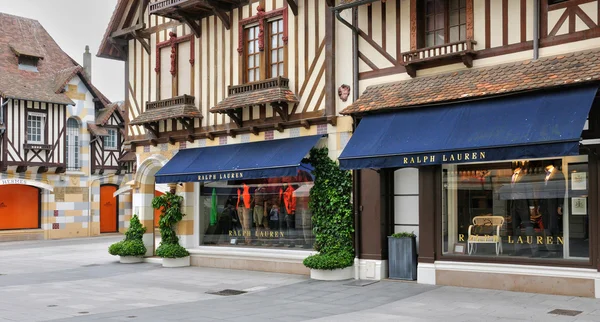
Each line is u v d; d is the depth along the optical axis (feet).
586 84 29.25
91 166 97.96
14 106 85.97
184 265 49.21
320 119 40.91
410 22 37.40
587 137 30.60
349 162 35.17
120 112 102.27
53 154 90.38
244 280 40.52
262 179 46.06
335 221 39.27
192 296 34.65
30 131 88.22
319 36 41.70
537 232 32.78
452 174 36.04
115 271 47.14
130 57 56.03
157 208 49.62
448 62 35.58
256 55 45.83
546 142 28.25
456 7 36.22
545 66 31.35
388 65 38.34
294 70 43.01
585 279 30.37
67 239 91.09
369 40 39.24
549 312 27.20
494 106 32.19
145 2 54.19
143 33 53.98
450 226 35.91
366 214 38.83
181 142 50.80
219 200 48.96
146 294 35.53
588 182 30.99
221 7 47.03
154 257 53.31
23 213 89.61
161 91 52.80
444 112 33.94
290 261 42.75
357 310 29.30
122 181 103.96
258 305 31.27
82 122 97.14
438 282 35.63
